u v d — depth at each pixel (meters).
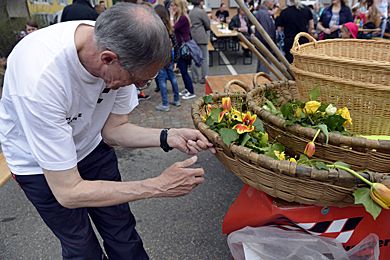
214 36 8.22
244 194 1.27
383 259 1.24
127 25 0.84
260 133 1.12
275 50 1.89
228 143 1.05
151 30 0.86
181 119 3.99
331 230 1.13
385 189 0.84
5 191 2.54
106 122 1.43
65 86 0.98
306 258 1.10
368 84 1.11
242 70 6.70
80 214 1.34
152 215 2.20
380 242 1.20
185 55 4.42
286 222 1.15
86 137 1.31
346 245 1.16
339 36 5.29
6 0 5.55
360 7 7.07
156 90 5.12
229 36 7.21
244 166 1.05
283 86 1.79
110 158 1.52
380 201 0.85
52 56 0.96
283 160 0.97
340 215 1.10
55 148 0.99
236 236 1.17
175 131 1.33
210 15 11.66
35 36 1.02
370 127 1.20
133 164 2.92
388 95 1.10
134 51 0.85
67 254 1.38
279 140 1.25
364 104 1.17
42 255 1.91
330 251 1.11
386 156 0.99
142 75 0.93
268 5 6.38
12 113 1.12
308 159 1.05
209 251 1.89
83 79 1.02
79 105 1.10
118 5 0.89
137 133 1.40
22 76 0.95
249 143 1.07
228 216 1.31
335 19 5.34
